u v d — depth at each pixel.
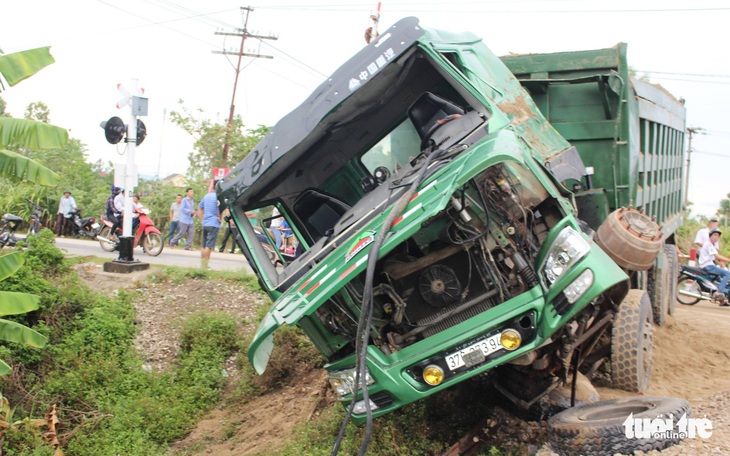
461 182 4.29
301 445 5.66
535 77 7.54
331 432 5.79
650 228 5.50
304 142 5.61
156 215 28.14
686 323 9.21
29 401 6.78
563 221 4.84
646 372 6.09
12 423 6.13
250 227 5.86
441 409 5.87
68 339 7.62
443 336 4.68
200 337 8.34
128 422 6.54
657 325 8.72
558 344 4.98
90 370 7.14
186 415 7.05
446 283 4.96
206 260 12.30
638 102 7.89
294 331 8.19
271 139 5.67
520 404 5.20
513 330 4.52
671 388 6.29
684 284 13.30
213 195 12.66
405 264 5.01
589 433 4.25
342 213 6.13
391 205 4.78
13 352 7.09
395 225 4.44
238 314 9.20
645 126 8.39
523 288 4.82
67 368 7.21
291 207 6.32
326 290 4.54
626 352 5.90
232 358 8.34
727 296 12.67
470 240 4.71
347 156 6.38
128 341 8.10
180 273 10.14
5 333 5.23
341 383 4.95
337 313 5.06
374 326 4.95
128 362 7.59
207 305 9.39
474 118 5.27
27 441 5.95
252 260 5.69
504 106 5.85
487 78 5.94
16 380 6.87
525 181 4.95
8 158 5.17
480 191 4.78
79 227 19.33
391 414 5.82
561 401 5.43
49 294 8.02
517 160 4.33
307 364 7.96
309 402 7.02
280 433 6.46
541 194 5.04
